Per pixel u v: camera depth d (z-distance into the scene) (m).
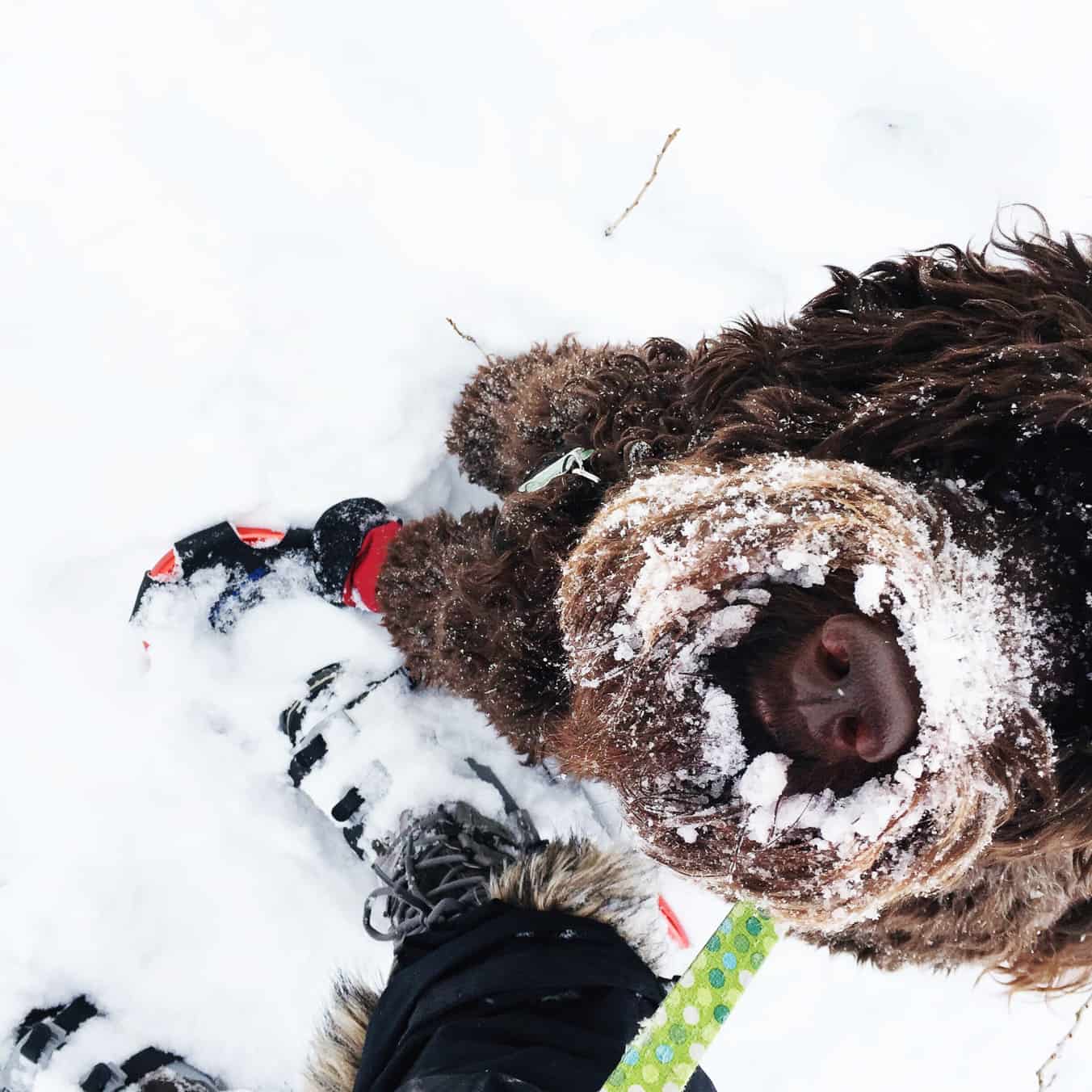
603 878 0.73
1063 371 0.57
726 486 0.55
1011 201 0.95
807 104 0.94
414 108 0.90
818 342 0.63
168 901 0.88
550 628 0.72
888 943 0.68
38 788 0.87
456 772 0.84
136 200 0.87
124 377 0.86
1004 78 0.95
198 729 0.88
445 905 0.73
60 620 0.87
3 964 0.86
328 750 0.84
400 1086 0.59
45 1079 0.83
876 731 0.48
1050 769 0.53
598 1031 0.62
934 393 0.58
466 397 0.88
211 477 0.87
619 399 0.72
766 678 0.53
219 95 0.88
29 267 0.86
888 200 0.94
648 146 0.92
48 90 0.86
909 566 0.51
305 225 0.88
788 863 0.54
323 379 0.88
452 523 0.84
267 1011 0.88
